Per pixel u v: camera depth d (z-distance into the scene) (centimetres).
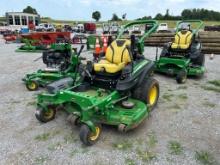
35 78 647
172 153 368
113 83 473
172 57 772
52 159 357
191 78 766
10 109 529
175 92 628
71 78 545
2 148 385
